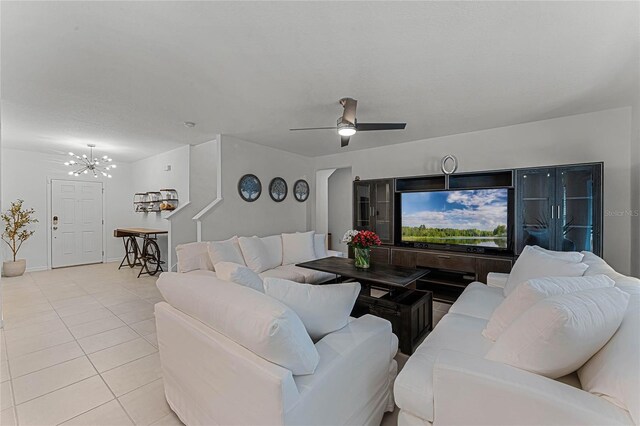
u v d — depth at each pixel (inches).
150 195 234.2
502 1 60.2
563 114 129.3
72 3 60.4
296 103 117.1
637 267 111.2
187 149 196.7
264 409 42.1
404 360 92.8
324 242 183.9
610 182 122.0
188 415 60.1
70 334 109.2
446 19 65.9
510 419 40.2
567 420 36.5
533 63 85.7
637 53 79.7
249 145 186.5
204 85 100.9
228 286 55.0
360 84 99.7
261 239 159.3
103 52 80.0
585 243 120.3
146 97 111.5
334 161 222.1
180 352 61.1
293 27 68.7
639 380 34.9
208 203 200.1
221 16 64.6
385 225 180.4
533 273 88.3
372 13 63.8
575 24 67.2
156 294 159.9
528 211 133.5
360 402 56.7
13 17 64.8
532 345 43.5
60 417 66.4
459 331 69.7
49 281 188.5
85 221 248.5
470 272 141.1
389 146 190.2
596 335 42.4
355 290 61.7
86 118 138.4
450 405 45.1
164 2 60.1
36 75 93.6
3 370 85.3
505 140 147.9
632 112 116.5
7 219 205.2
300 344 44.3
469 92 106.3
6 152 210.8
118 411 68.6
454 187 160.7
